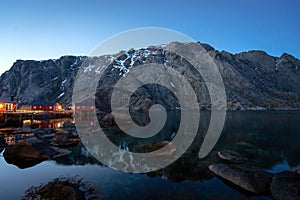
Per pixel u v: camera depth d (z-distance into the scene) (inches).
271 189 399.5
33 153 647.8
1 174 501.4
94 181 462.9
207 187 436.8
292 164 617.3
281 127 1619.1
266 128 1555.1
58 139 900.6
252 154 741.9
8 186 423.5
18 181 454.0
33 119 2118.6
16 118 1736.0
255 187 411.8
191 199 382.6
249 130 1440.7
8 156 633.6
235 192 411.8
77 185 427.5
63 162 615.5
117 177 493.0
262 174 446.6
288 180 386.9
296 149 821.9
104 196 388.5
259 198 383.6
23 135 1090.1
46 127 1483.8
